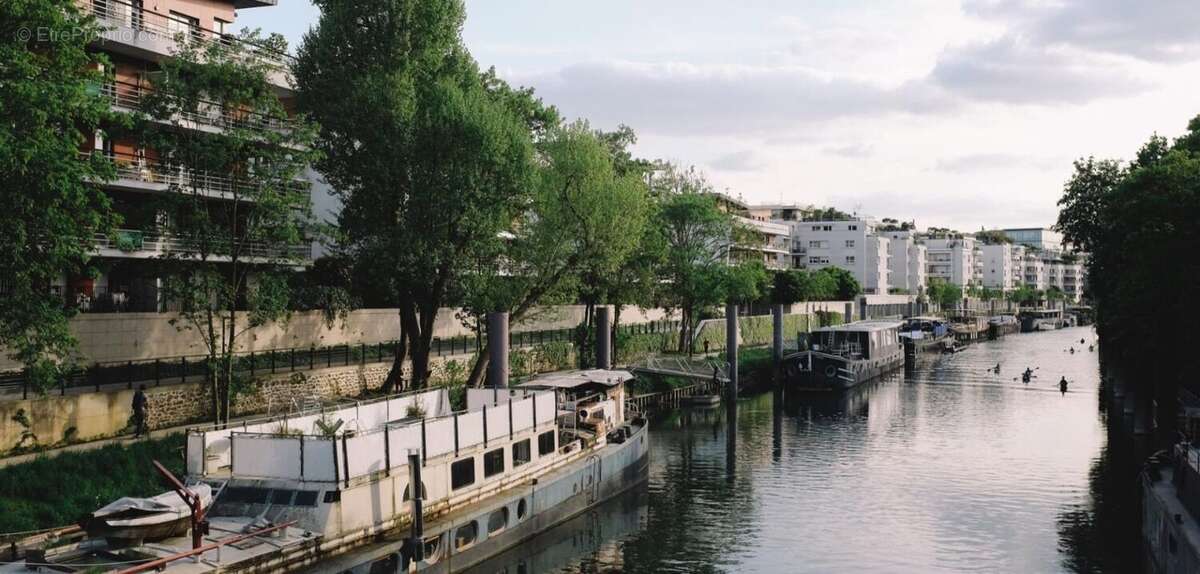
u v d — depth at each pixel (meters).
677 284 71.88
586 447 33.31
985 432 50.50
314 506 20.84
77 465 26.66
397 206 40.72
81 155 33.19
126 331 37.16
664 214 71.12
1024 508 33.84
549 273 46.38
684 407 60.12
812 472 40.03
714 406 60.78
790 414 57.53
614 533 30.84
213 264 36.28
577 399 35.78
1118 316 45.00
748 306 102.62
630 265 59.78
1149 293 39.56
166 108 30.28
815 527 31.42
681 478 38.88
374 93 37.94
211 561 18.52
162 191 39.47
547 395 30.33
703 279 71.56
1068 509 33.72
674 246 71.44
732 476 39.25
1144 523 29.16
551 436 30.44
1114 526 31.47
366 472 21.86
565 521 29.86
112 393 30.80
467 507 25.48
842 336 78.56
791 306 110.19
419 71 40.69
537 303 47.81
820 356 68.38
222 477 21.95
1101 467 40.94
